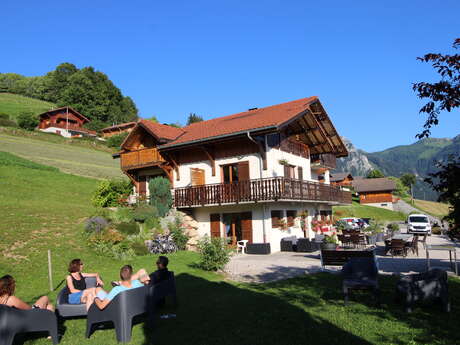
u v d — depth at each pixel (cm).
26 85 11806
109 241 1519
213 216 2175
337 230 2570
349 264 862
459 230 642
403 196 9069
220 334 617
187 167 2278
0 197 2127
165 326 669
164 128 2381
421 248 2002
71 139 6044
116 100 11281
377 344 562
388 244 1694
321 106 2480
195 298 888
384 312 736
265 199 1883
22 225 1539
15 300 578
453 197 609
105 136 8331
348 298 856
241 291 964
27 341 605
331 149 2750
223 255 1270
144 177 2503
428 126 666
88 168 4034
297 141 2512
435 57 642
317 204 2759
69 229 1614
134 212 1964
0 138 4875
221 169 2155
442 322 668
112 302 609
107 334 639
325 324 657
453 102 629
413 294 734
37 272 1141
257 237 2009
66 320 725
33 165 3216
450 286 979
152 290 679
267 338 592
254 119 2192
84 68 11512
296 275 1220
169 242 1775
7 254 1232
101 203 2367
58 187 2798
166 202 2125
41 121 7331
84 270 1233
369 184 7194
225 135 1939
